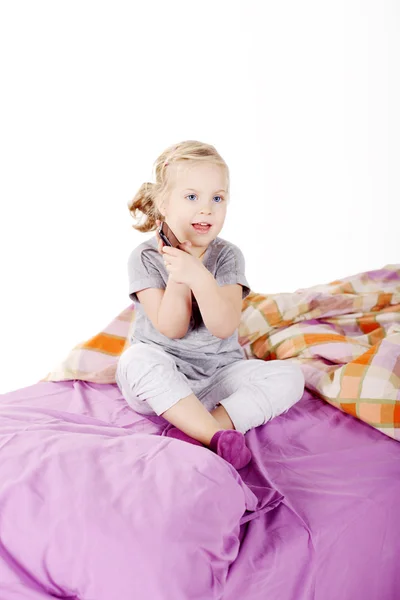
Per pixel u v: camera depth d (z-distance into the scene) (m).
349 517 1.18
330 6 3.33
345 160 3.45
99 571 0.92
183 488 1.00
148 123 3.65
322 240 3.52
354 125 3.39
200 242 1.51
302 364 1.78
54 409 1.47
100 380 1.76
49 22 3.44
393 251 3.28
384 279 2.33
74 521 0.96
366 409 1.50
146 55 3.58
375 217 3.41
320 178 3.52
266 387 1.48
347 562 1.18
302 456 1.38
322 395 1.63
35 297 3.22
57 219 3.67
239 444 1.29
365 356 1.61
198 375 1.59
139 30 3.55
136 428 1.50
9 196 3.59
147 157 3.66
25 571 0.97
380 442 1.44
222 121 3.65
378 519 1.24
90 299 3.21
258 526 1.12
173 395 1.39
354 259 3.30
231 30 3.53
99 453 1.08
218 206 1.48
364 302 2.13
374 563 1.24
